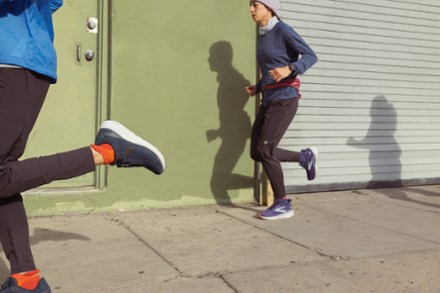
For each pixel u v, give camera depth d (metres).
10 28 2.19
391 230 4.03
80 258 3.22
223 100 4.77
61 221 4.07
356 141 5.68
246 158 4.91
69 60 4.29
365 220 4.34
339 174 5.59
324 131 5.48
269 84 4.23
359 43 5.64
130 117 4.41
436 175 6.16
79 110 4.35
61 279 2.86
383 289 2.79
